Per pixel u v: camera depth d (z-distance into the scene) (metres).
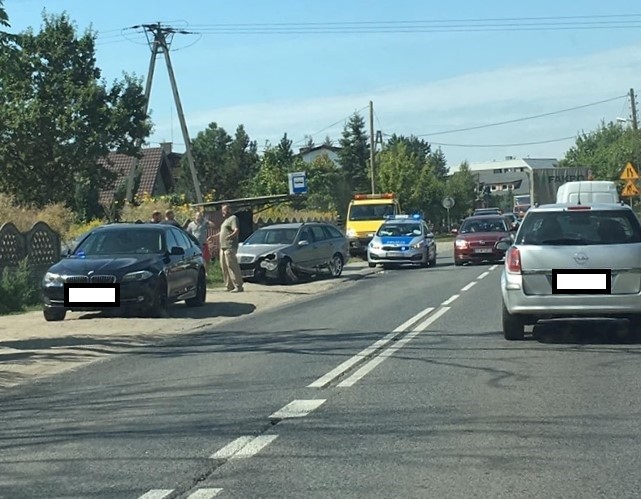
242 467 6.54
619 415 7.87
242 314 17.64
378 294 20.91
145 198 38.84
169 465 6.65
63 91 37.12
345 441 7.20
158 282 16.31
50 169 36.75
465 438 7.18
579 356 10.98
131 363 11.70
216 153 68.50
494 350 11.63
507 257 12.01
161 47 38.69
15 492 6.07
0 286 19.28
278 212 45.47
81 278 15.91
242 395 9.21
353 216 37.25
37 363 11.95
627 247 11.49
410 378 9.84
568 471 6.21
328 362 11.11
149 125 38.41
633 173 37.19
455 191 79.38
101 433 7.75
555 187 40.78
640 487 5.84
